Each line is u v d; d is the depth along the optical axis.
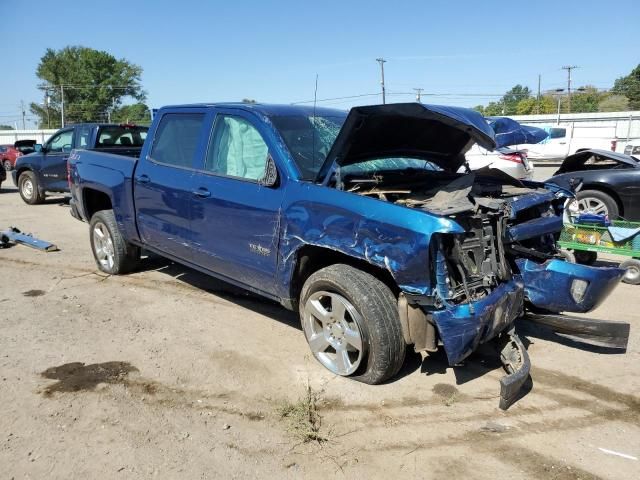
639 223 6.76
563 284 4.13
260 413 3.50
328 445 3.18
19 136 50.41
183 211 4.98
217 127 4.80
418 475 2.93
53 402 3.58
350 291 3.69
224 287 6.07
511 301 3.90
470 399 3.73
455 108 3.85
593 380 4.07
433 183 4.57
